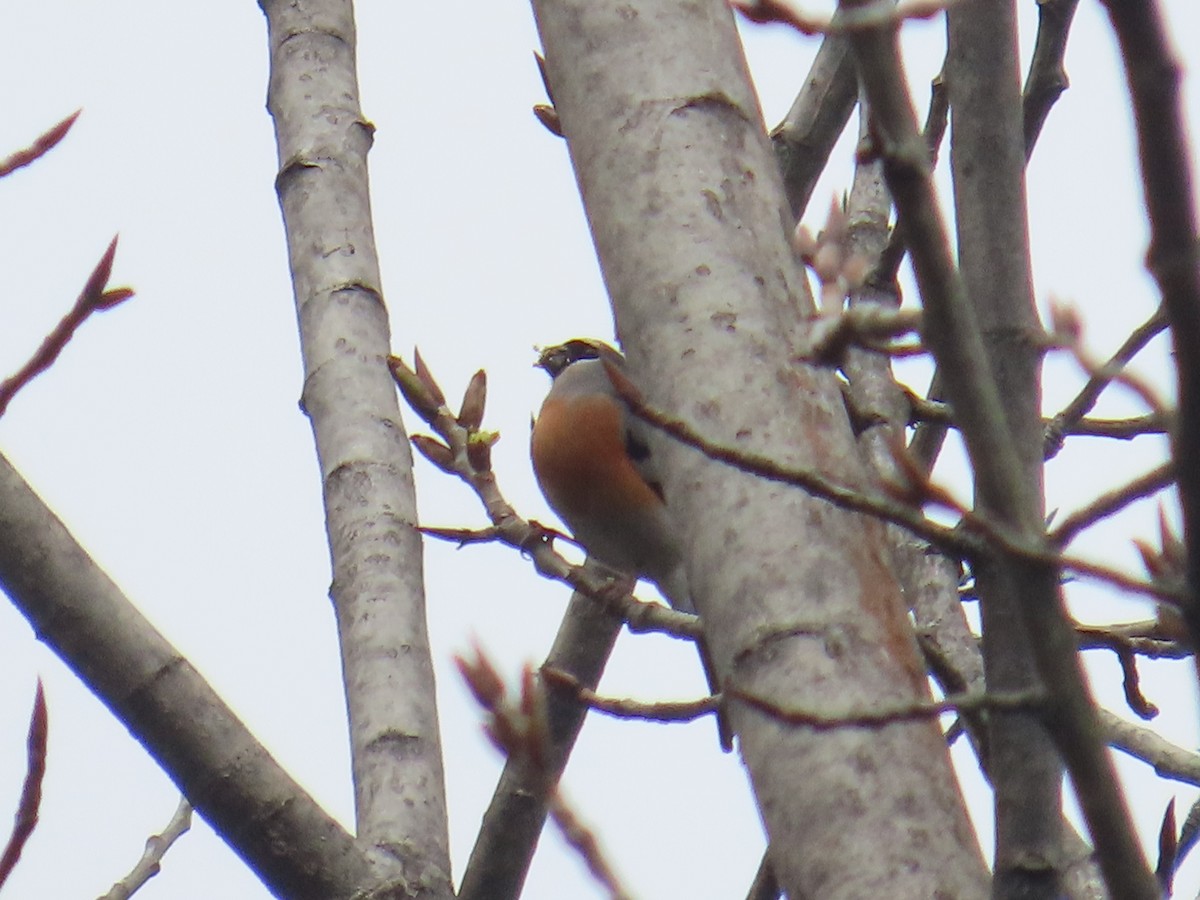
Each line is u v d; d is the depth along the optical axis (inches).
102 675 206.4
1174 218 125.6
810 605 183.0
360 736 250.1
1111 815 143.1
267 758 211.8
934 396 319.3
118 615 206.7
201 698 209.2
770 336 195.3
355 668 259.0
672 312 197.6
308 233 308.5
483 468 277.7
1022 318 213.0
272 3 342.3
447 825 239.8
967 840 174.7
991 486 146.7
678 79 207.6
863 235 339.0
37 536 204.2
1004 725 181.2
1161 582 151.2
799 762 177.9
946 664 247.4
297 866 211.9
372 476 278.7
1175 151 124.4
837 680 179.0
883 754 176.6
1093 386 275.1
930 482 165.0
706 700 230.5
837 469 189.3
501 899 302.5
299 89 327.0
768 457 173.2
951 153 229.3
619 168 205.2
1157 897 142.9
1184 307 125.8
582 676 324.2
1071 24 286.5
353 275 303.1
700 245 199.5
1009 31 231.1
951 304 143.9
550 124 307.6
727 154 204.8
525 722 172.1
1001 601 183.8
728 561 187.2
